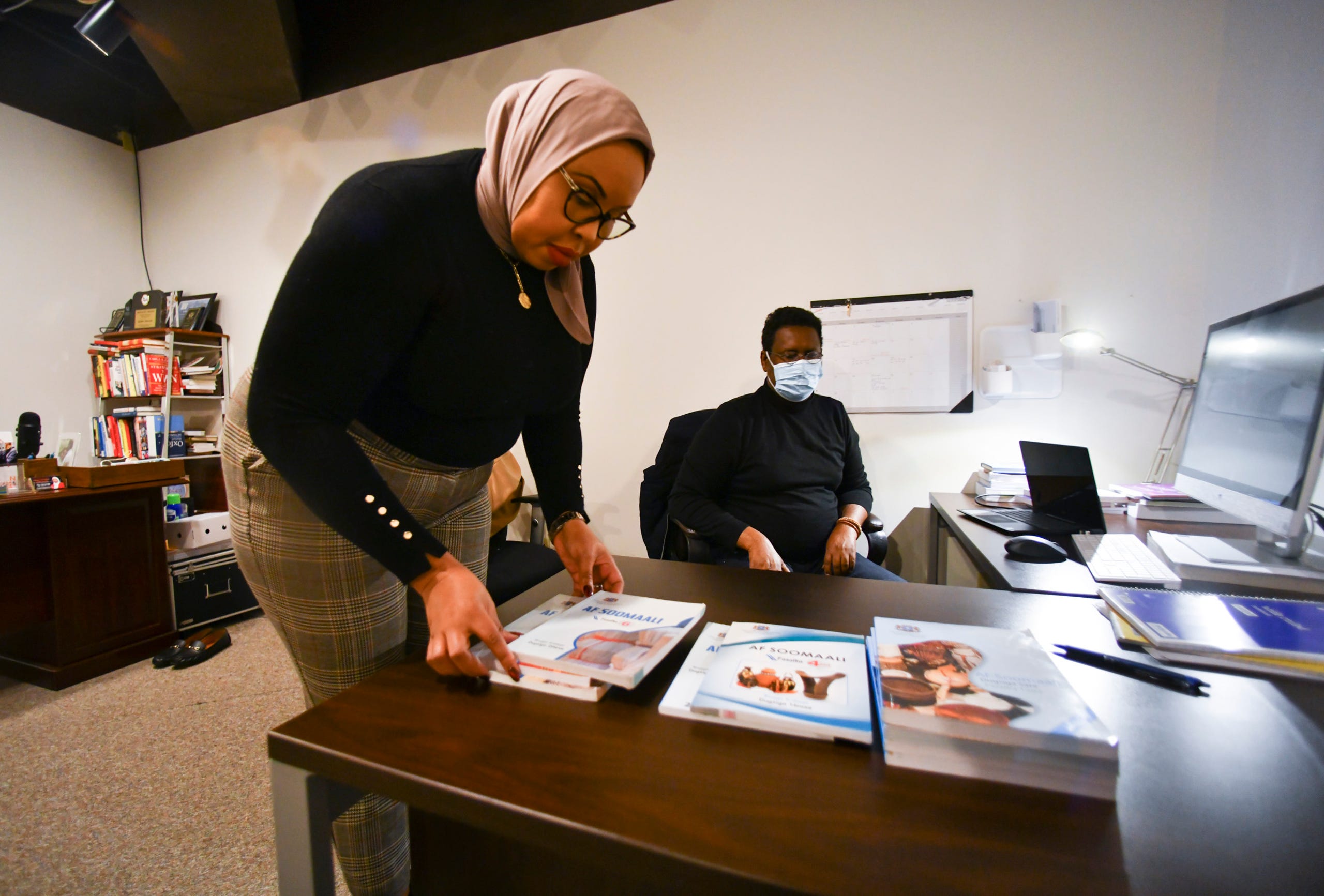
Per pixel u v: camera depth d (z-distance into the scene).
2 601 2.06
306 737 0.50
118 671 2.28
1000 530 1.45
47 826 1.39
